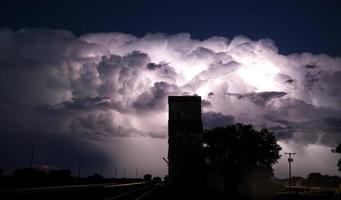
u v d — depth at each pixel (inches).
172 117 3595.0
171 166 3417.8
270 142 2923.2
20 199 1515.7
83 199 1720.0
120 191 2696.9
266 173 2851.9
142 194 2278.5
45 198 1625.2
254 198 2124.8
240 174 2844.5
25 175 4062.5
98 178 6722.4
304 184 4958.2
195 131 3528.5
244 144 2908.5
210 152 3011.8
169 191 2652.6
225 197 2096.5
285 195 2300.7
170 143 3523.6
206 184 2994.6
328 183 4672.7
